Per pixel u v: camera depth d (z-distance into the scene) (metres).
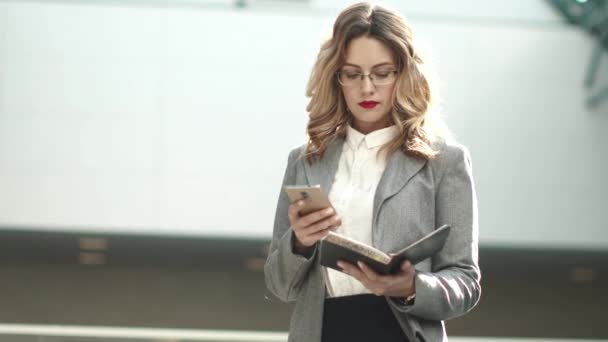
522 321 9.17
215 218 13.27
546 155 13.28
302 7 13.42
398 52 1.92
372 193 1.94
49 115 12.98
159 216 13.17
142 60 13.18
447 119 13.23
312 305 1.90
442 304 1.78
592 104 13.24
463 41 13.28
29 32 12.95
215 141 13.30
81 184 13.04
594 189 13.27
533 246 13.30
